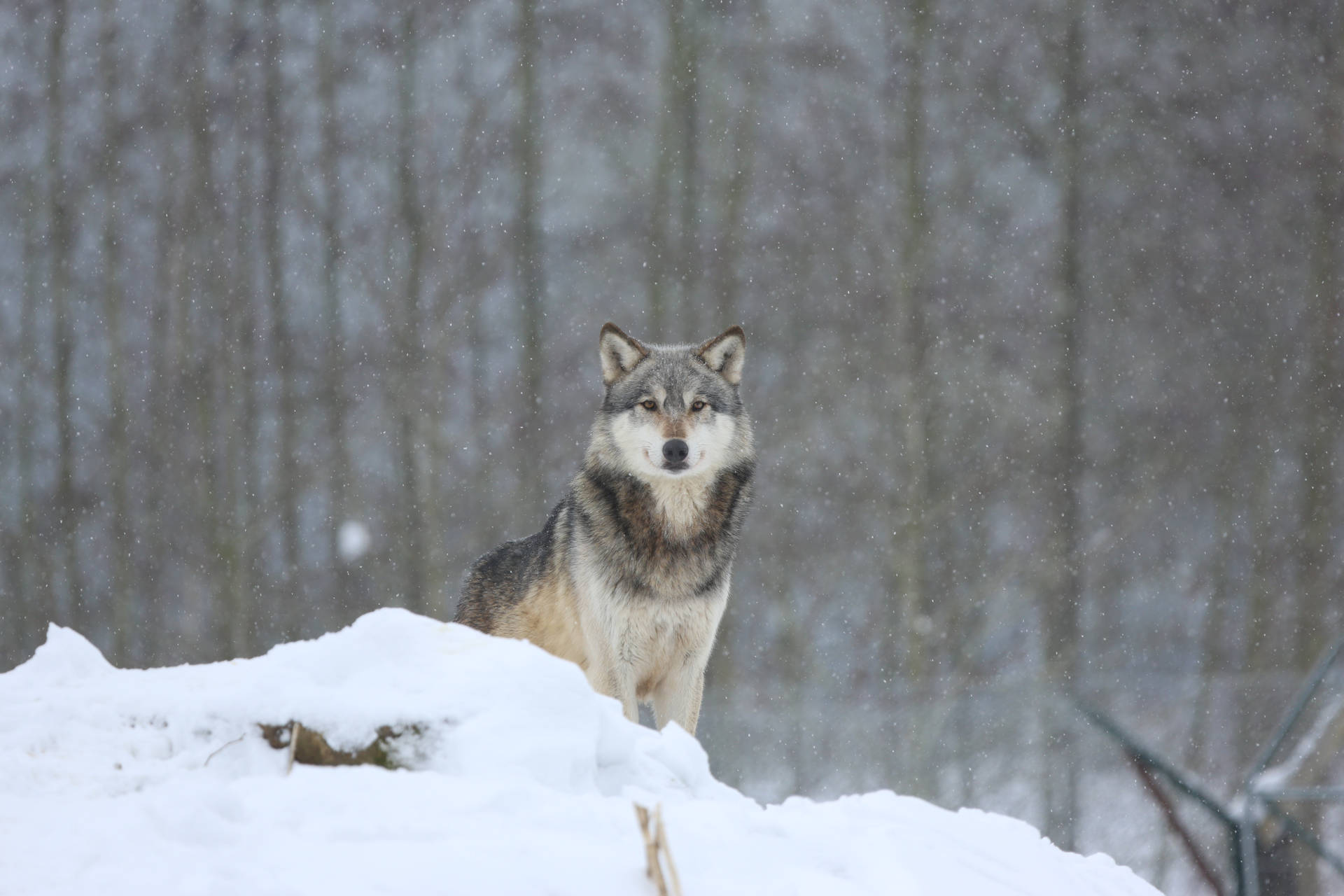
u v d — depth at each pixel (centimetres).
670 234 3709
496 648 652
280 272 3612
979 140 3734
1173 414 3634
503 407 3566
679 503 1089
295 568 3331
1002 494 3412
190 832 499
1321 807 1708
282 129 3744
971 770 2262
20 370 3625
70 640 748
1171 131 3709
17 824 523
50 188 3659
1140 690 2111
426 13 3781
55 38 3738
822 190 3688
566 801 542
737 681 3022
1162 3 3766
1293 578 3325
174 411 3516
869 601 3195
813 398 3462
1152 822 1934
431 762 586
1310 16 3722
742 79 3716
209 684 666
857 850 563
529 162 3634
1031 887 593
